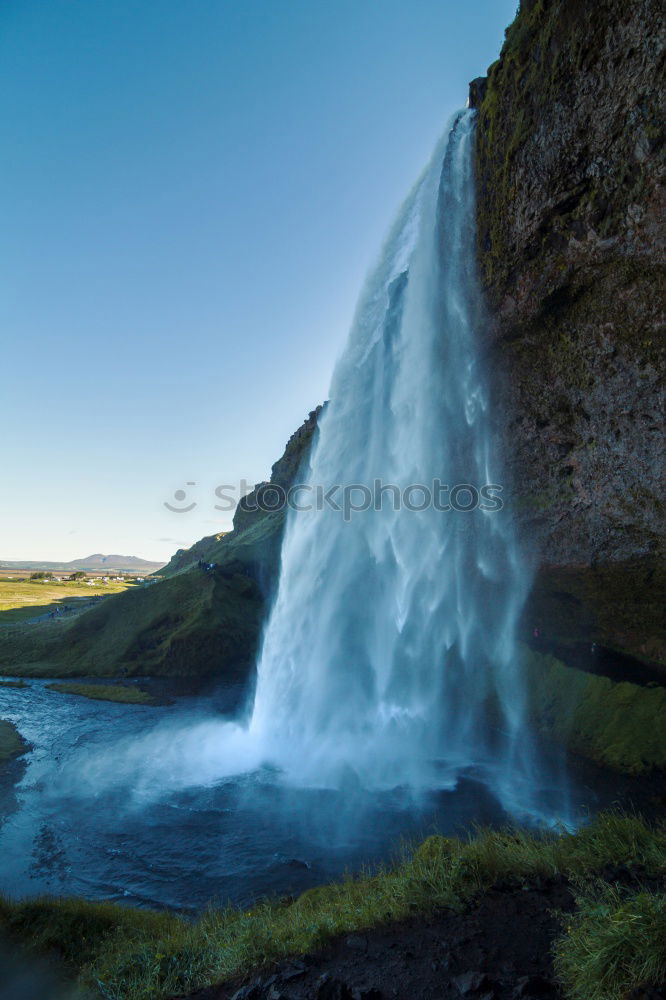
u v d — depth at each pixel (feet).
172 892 33.88
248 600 130.41
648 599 56.18
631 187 37.63
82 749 66.74
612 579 56.85
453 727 70.79
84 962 22.39
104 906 28.78
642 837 22.76
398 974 15.85
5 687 102.01
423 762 59.82
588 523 55.21
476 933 17.57
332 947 18.21
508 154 46.60
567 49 39.06
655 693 56.59
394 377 80.07
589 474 52.90
